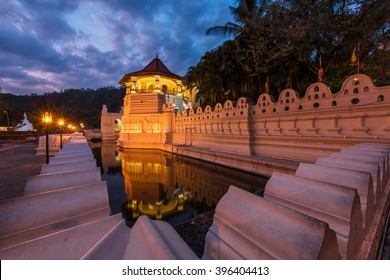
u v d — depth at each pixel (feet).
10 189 21.27
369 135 22.68
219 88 55.42
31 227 7.40
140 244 5.16
